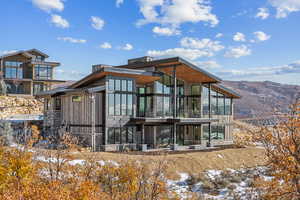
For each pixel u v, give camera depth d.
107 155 17.61
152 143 27.48
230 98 34.16
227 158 22.50
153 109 27.62
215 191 15.57
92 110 22.44
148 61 29.19
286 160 7.25
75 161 14.19
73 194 8.07
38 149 11.15
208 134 31.30
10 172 8.66
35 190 7.55
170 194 13.52
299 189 7.20
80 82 25.39
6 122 18.30
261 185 8.09
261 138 7.64
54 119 26.53
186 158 20.02
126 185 10.46
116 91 24.06
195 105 31.09
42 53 50.41
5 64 45.38
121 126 24.20
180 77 30.16
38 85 46.53
